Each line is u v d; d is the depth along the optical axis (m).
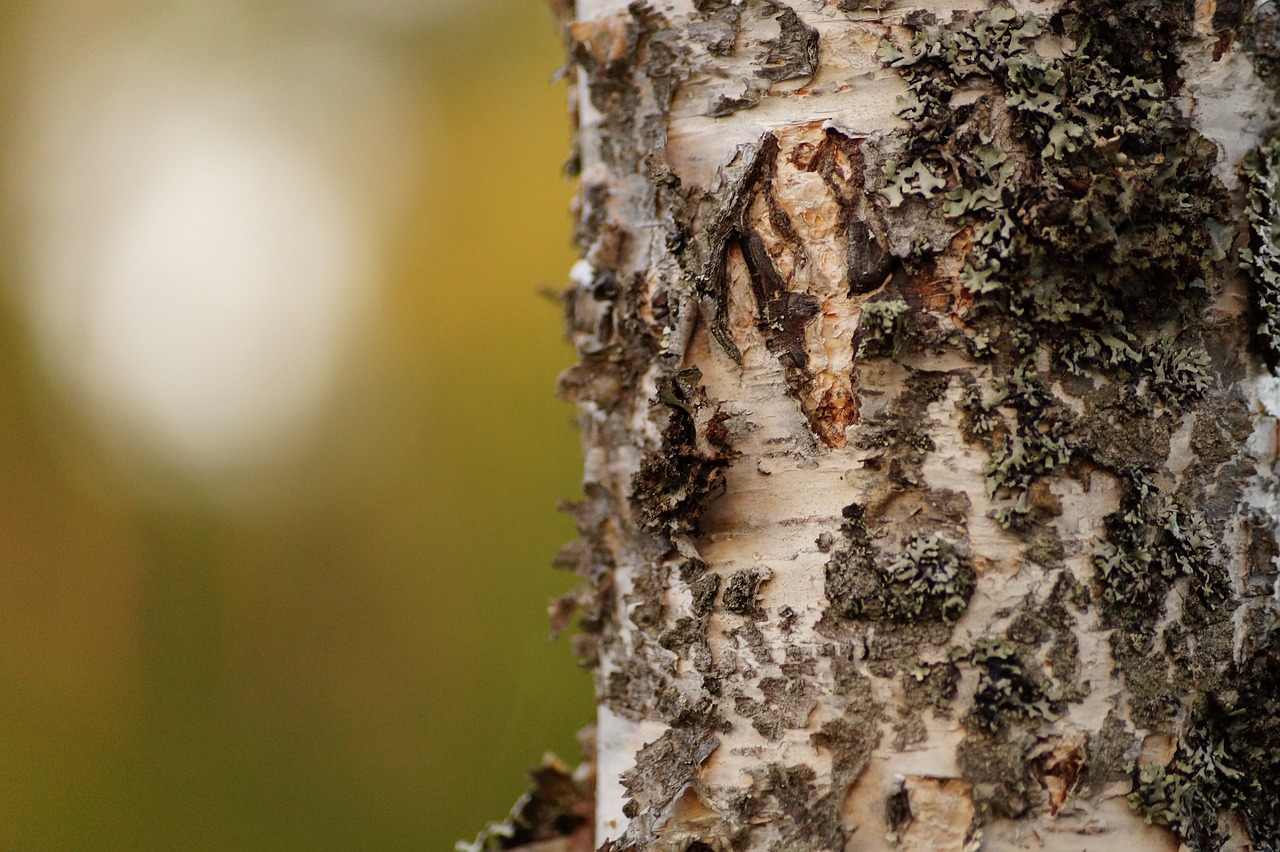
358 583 6.00
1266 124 2.52
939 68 2.51
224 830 5.60
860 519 2.51
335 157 6.96
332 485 6.23
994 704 2.50
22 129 7.59
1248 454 2.52
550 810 2.66
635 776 2.53
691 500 2.52
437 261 6.50
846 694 2.51
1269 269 2.51
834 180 2.51
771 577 2.52
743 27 2.52
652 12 2.53
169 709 5.95
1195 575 2.51
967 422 2.51
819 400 2.52
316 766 5.70
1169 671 2.51
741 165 2.52
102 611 6.38
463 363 6.29
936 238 2.51
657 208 2.54
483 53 6.75
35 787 5.73
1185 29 2.51
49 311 7.29
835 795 2.51
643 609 2.54
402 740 5.66
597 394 2.55
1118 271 2.50
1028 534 2.51
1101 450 2.51
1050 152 2.50
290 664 5.93
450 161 6.67
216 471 6.48
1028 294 2.50
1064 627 2.51
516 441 6.06
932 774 2.51
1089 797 2.50
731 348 2.52
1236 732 2.51
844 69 2.51
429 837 5.33
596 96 2.55
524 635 5.63
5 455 6.80
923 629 2.51
